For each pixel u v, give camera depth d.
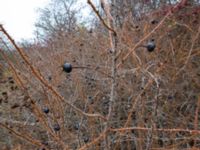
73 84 5.63
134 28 6.02
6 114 4.97
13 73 3.71
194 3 8.03
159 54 6.07
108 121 2.87
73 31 8.83
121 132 3.72
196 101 5.59
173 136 4.30
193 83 6.02
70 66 2.61
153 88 4.55
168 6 7.84
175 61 6.05
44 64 6.75
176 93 5.77
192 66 6.74
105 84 5.15
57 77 5.74
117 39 2.78
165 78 5.47
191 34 7.27
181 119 5.23
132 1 7.83
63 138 3.85
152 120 3.43
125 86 4.84
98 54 6.33
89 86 5.40
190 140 4.33
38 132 4.61
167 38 6.76
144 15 7.88
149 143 3.36
